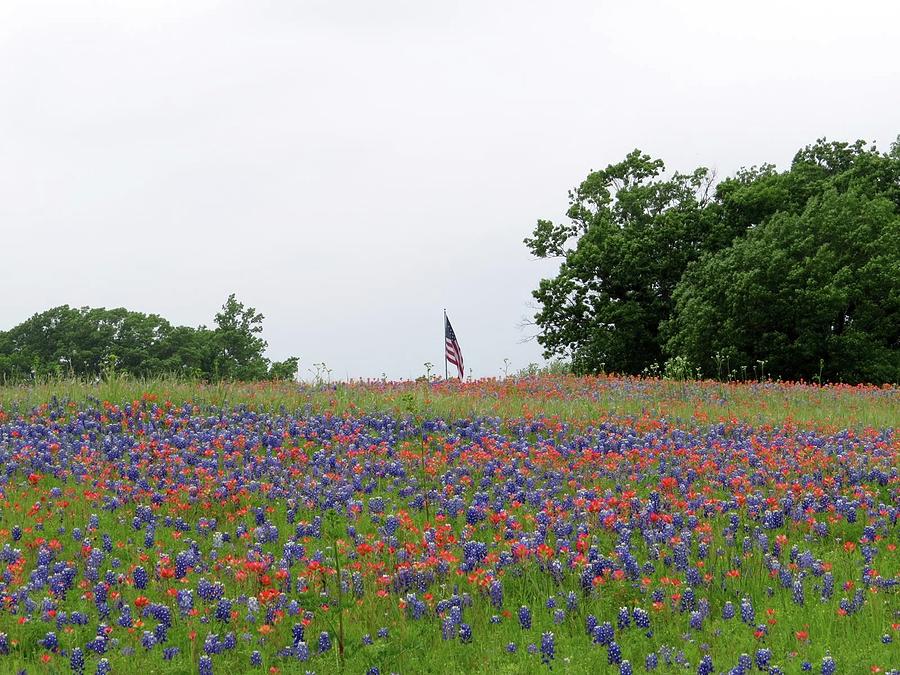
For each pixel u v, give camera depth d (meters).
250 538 13.28
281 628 10.09
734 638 9.92
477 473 17.00
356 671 9.25
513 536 13.05
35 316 82.62
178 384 25.17
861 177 55.84
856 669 9.01
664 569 12.14
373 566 11.38
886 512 14.22
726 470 16.80
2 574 11.20
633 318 55.47
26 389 23.80
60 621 9.99
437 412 22.38
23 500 14.56
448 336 39.31
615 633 10.20
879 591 11.28
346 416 21.61
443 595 11.07
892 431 21.27
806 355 46.84
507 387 28.84
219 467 16.86
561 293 58.88
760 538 12.53
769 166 62.50
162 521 14.01
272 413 22.27
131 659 9.38
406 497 15.34
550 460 17.23
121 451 17.55
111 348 80.25
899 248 48.00
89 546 11.95
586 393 27.89
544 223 63.16
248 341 90.06
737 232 56.31
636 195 60.91
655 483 16.25
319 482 15.93
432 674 9.22
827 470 17.20
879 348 47.88
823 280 46.69
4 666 9.10
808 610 10.78
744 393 29.55
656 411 23.89
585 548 12.03
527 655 9.52
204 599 10.87
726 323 47.38
